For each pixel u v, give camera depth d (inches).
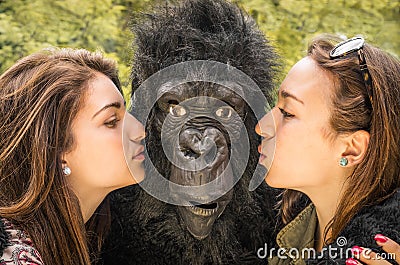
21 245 61.7
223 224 67.6
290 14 136.9
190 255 67.6
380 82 66.6
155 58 64.1
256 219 70.7
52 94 66.0
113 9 132.7
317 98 67.1
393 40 140.2
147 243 68.8
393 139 66.7
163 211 67.3
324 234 69.3
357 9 142.3
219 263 68.2
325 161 68.1
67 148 66.7
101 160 66.5
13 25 132.4
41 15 132.3
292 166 68.1
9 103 67.6
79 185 68.0
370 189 66.2
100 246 70.3
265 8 131.0
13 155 66.6
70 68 67.4
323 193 69.8
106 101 66.5
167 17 64.9
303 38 134.1
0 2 136.7
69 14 134.1
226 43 62.7
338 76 67.1
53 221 65.7
